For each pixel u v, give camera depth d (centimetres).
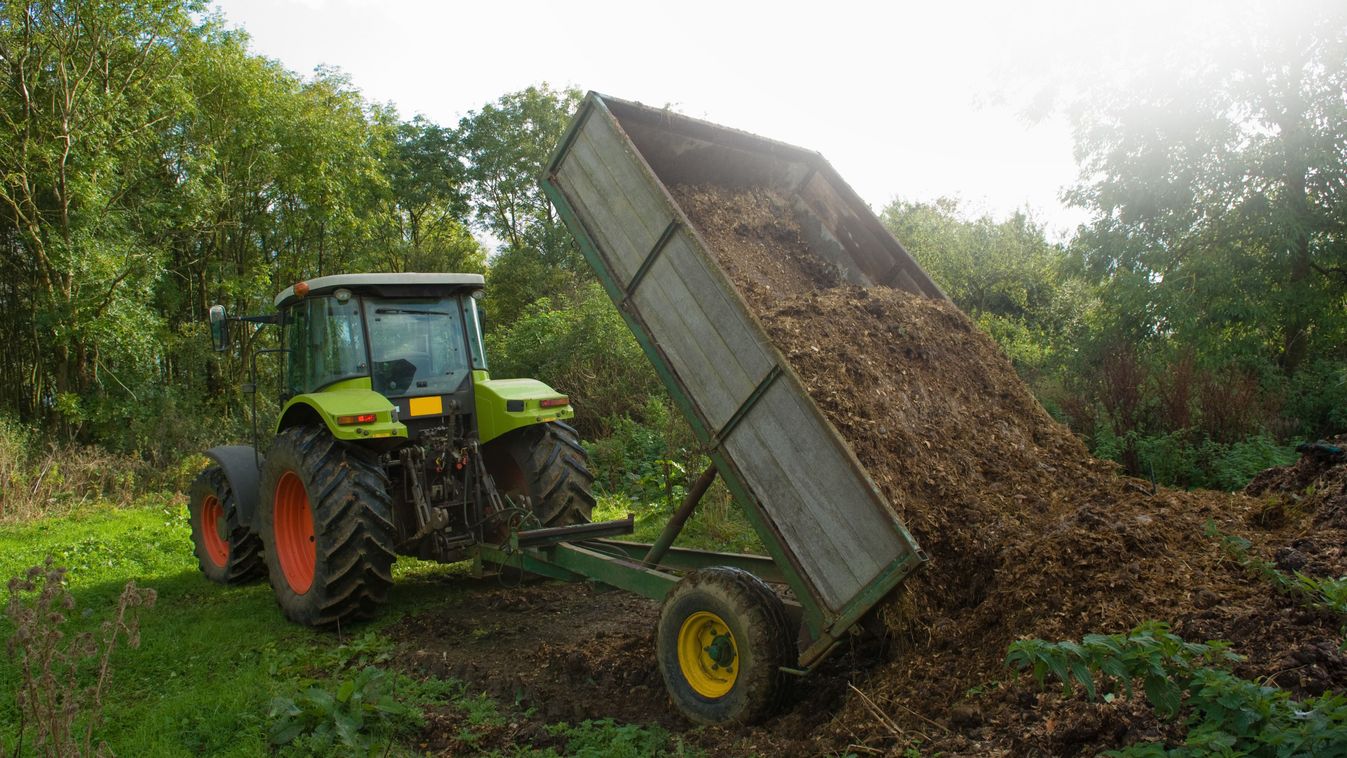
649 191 368
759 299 392
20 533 932
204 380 1734
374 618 545
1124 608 287
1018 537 329
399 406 568
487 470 630
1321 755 194
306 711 358
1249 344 1059
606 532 511
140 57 1486
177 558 782
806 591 329
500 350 1572
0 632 518
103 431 1455
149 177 1641
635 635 464
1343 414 870
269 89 1858
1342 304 1125
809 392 326
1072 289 1781
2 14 1317
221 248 1928
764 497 342
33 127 1366
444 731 363
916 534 325
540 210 3506
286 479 560
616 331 1438
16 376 1573
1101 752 237
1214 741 210
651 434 1119
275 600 608
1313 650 245
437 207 3494
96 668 461
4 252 1487
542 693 399
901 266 490
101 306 1422
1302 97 1063
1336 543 303
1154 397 875
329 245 2241
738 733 334
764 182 507
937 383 404
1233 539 310
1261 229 1078
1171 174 1150
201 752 359
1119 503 362
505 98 3462
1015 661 284
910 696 296
